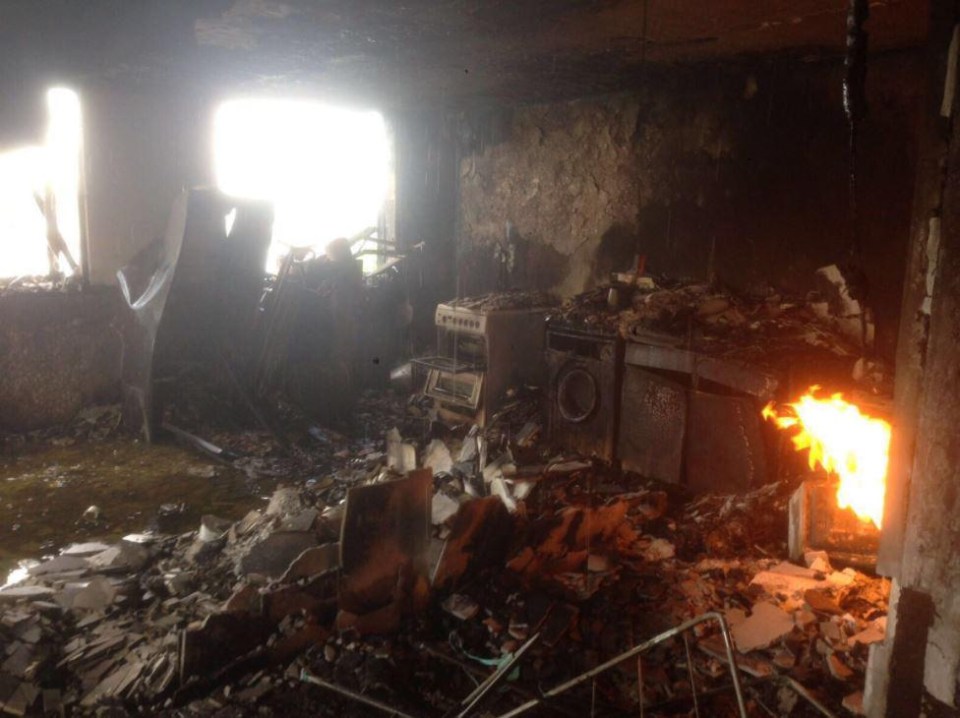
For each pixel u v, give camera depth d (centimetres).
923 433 213
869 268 526
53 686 325
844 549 398
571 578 385
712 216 625
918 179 214
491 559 391
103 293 739
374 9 416
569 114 730
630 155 681
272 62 573
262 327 755
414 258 886
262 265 733
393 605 360
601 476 543
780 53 519
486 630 355
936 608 212
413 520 362
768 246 588
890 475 225
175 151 749
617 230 703
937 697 213
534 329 672
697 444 499
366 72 610
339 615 349
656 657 330
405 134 891
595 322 571
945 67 205
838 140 535
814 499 409
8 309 697
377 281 867
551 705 305
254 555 403
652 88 654
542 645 340
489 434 617
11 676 323
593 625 354
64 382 729
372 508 349
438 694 320
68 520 527
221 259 697
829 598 360
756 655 323
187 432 688
